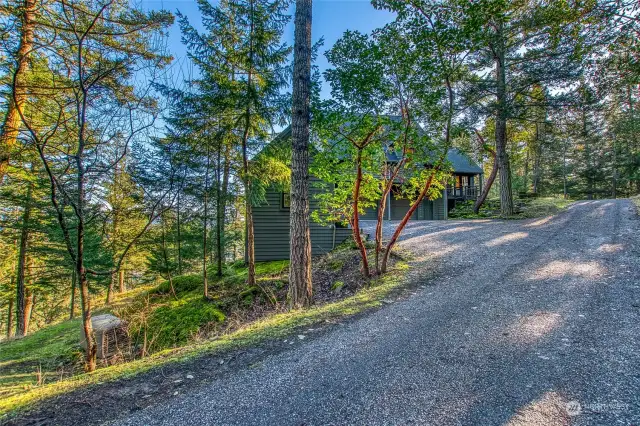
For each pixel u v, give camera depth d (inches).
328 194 234.8
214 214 291.1
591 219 380.2
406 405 69.5
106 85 158.2
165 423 65.6
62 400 76.5
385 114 187.3
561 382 76.7
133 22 187.8
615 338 100.1
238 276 322.7
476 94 437.1
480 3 162.4
